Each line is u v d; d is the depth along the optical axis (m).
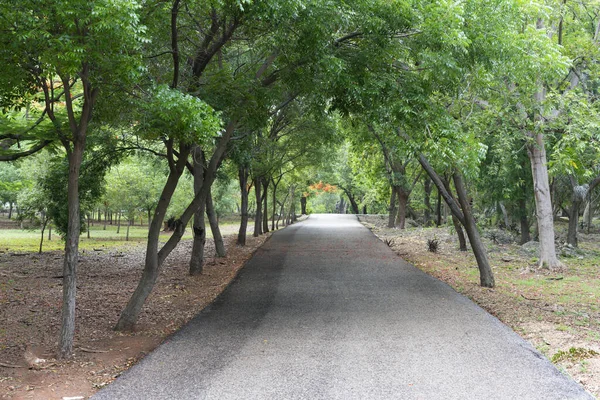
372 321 8.48
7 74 6.45
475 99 13.27
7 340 7.45
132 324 8.15
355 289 11.77
